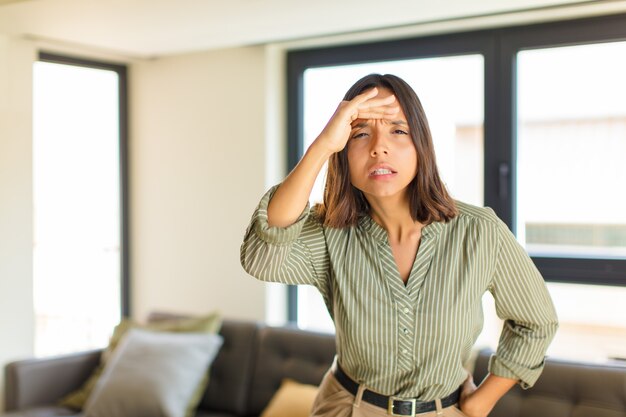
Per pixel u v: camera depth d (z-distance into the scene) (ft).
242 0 9.22
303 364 10.70
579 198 10.44
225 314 13.00
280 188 4.38
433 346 4.53
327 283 4.89
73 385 11.87
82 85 13.47
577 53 10.37
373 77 4.64
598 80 10.25
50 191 12.98
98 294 13.89
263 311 12.58
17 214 11.85
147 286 13.96
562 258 10.43
